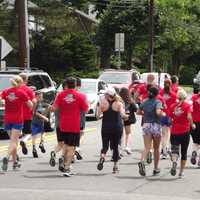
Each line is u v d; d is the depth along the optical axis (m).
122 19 93.62
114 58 96.19
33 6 71.31
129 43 93.62
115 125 21.80
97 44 95.88
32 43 69.94
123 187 19.27
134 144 30.27
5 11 68.75
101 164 21.91
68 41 73.75
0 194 17.89
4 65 38.53
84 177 21.02
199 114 23.81
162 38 100.12
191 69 131.88
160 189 19.05
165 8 104.06
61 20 72.50
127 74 53.81
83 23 113.06
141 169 21.25
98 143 30.78
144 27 92.62
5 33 68.44
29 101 22.27
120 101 21.88
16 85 22.20
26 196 17.61
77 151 24.67
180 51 120.19
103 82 47.03
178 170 22.77
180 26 108.12
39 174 21.53
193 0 119.88
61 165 21.38
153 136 21.31
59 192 18.25
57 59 73.12
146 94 26.80
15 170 22.36
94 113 44.50
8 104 22.22
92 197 17.53
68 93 21.14
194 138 23.88
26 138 25.30
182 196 18.00
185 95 21.27
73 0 112.06
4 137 33.34
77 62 74.25
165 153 25.64
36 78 35.41
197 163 24.61
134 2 93.12
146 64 110.75
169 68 125.25
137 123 41.84
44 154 26.70
